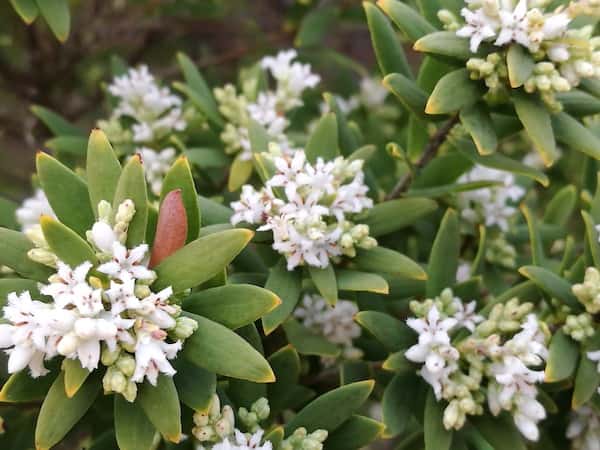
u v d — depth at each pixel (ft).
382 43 0.64
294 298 0.56
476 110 0.58
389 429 0.56
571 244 0.65
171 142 0.79
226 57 1.10
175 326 0.45
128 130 0.78
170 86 1.09
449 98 0.56
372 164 0.83
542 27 0.54
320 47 1.04
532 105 0.56
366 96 1.00
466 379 0.55
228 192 0.78
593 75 0.55
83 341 0.42
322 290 0.55
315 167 0.58
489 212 0.74
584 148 0.57
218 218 0.60
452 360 0.56
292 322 0.67
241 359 0.45
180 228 0.47
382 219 0.61
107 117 1.12
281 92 0.78
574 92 0.61
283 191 0.58
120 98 0.85
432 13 0.62
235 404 0.55
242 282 0.59
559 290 0.59
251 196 0.57
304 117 1.03
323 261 0.56
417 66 1.10
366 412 0.78
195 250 0.46
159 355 0.43
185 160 0.48
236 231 0.46
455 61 0.58
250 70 0.87
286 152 0.66
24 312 0.43
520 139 1.01
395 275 0.57
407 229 0.73
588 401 0.60
